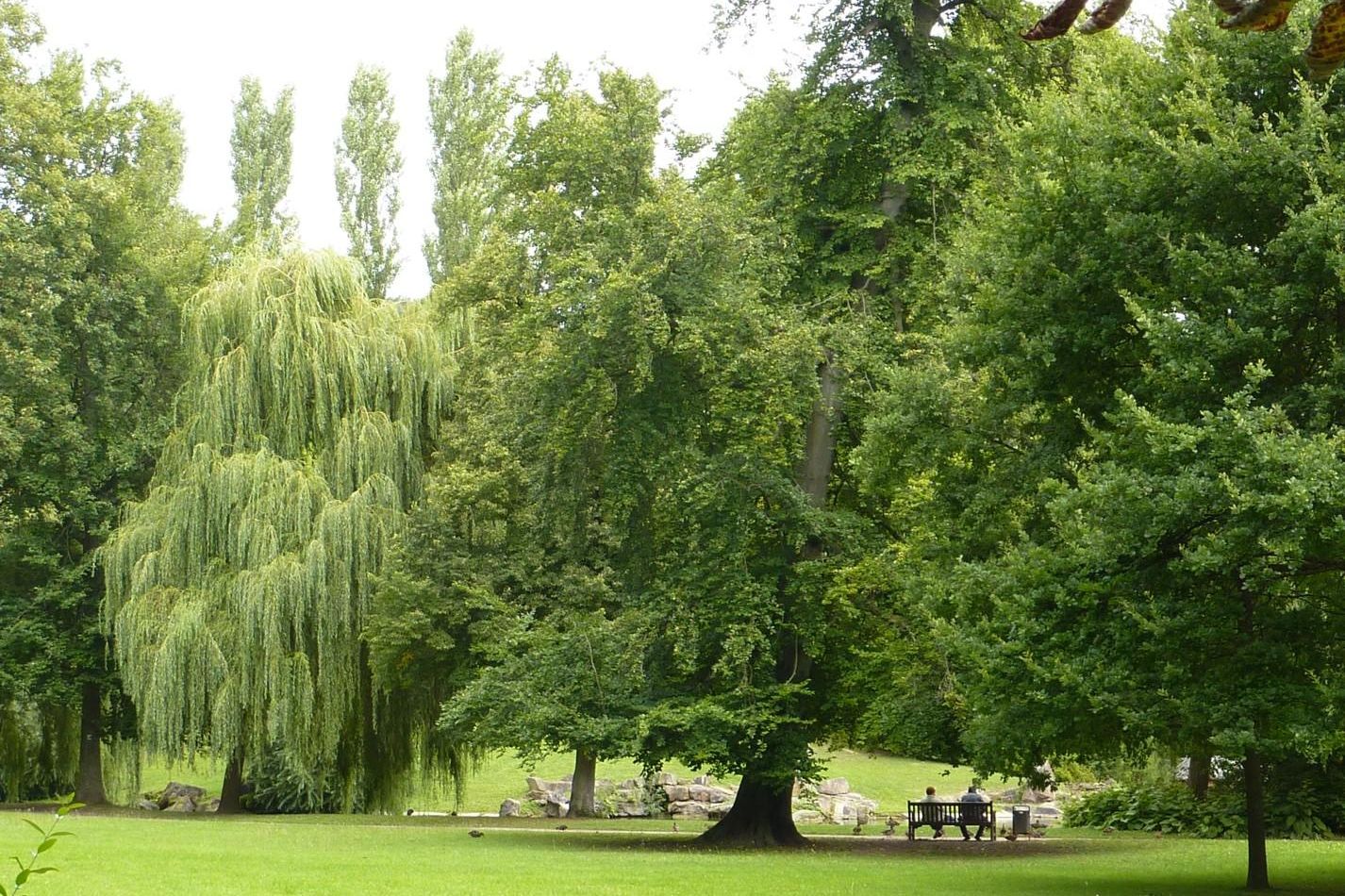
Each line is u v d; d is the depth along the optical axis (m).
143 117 40.53
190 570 29.94
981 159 23.34
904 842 26.45
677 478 24.62
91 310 36.78
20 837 21.42
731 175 27.28
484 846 23.12
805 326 23.88
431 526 29.30
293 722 29.00
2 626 35.34
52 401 35.50
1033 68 24.55
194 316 31.56
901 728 22.98
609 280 22.59
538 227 26.33
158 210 40.78
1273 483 12.66
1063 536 15.20
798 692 24.75
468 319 34.53
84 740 37.56
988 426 19.08
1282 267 14.68
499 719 24.64
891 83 24.14
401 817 33.22
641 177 25.48
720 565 24.44
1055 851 24.00
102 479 36.84
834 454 27.12
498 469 29.62
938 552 19.66
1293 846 24.25
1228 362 14.74
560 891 15.32
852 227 25.38
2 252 34.34
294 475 30.02
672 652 25.48
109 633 31.00
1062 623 15.50
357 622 30.02
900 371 20.17
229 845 21.39
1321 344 15.20
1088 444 17.44
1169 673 14.20
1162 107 16.33
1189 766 32.09
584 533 27.31
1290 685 14.18
